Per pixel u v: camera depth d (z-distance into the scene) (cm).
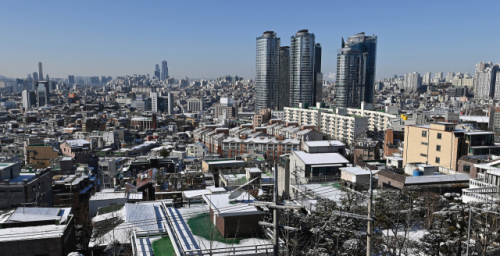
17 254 4497
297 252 4416
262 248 3641
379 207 5206
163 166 12650
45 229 4853
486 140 8288
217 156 15975
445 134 8538
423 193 5756
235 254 3538
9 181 7150
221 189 6347
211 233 3741
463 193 5588
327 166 7438
